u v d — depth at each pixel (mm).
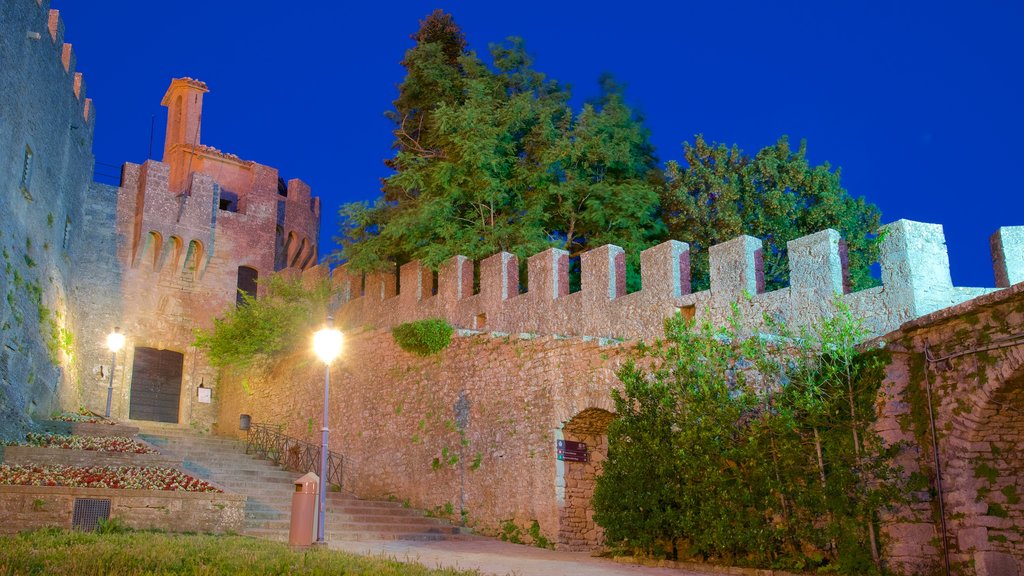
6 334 21156
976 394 12023
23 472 16062
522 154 27641
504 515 19750
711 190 27938
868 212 28922
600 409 18297
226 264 34781
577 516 18641
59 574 9820
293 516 14758
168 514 15922
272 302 29859
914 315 15680
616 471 15797
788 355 14516
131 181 33656
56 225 27172
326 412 15484
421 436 22656
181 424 32469
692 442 14656
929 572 12242
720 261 19109
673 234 27688
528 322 22922
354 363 25797
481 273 24641
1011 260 16438
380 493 23500
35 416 23344
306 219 38656
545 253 22797
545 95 29172
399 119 30859
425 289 26906
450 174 26094
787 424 13672
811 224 27547
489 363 21156
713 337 15617
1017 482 12102
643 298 20234
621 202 25797
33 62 23766
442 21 32281
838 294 16828
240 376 31703
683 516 14594
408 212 26547
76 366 29453
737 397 14758
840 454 13320
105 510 15281
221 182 37281
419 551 16781
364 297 29078
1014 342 11602
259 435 28281
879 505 12750
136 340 32312
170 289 33500
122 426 24312
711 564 14305
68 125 28203
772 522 13945
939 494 12297
